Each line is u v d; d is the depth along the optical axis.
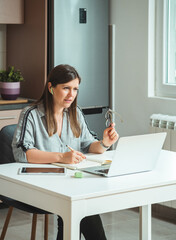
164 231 3.79
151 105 4.40
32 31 4.42
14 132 2.85
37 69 4.42
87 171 2.49
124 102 4.68
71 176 2.40
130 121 4.63
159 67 4.43
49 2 4.31
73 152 2.65
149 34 4.40
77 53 4.46
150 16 4.39
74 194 2.08
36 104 2.85
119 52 4.70
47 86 2.82
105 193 2.15
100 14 4.58
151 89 4.46
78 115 3.05
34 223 2.88
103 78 4.68
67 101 2.77
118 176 2.42
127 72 4.63
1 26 4.70
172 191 2.39
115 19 4.71
